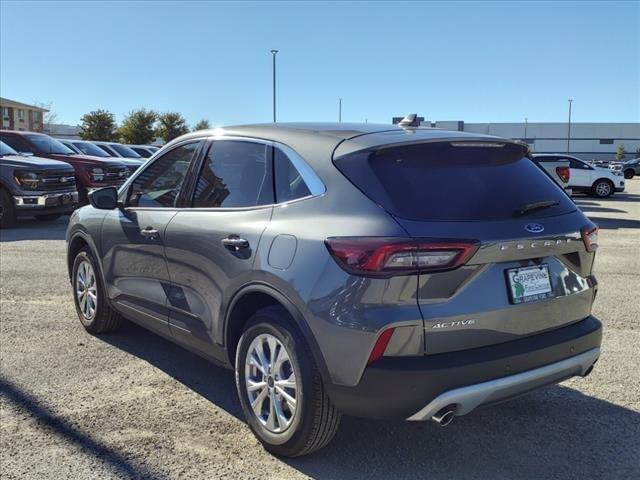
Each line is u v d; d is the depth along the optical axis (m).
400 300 2.85
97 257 5.12
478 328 2.99
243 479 3.18
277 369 3.33
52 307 6.31
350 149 3.25
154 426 3.75
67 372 4.58
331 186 3.20
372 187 3.06
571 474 3.28
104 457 3.38
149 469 3.26
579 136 96.62
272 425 3.39
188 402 4.10
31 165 12.45
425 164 3.21
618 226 14.35
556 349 3.23
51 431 3.66
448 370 2.87
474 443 3.61
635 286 7.63
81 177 15.03
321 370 3.04
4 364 4.71
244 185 3.73
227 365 3.79
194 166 4.21
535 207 3.27
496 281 3.04
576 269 3.45
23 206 12.38
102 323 5.32
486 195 3.18
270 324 3.31
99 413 3.91
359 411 2.99
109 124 54.25
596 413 4.02
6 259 8.86
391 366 2.86
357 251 2.90
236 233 3.53
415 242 2.84
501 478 3.24
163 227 4.18
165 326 4.31
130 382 4.42
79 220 5.39
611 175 24.53
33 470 3.23
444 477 3.24
